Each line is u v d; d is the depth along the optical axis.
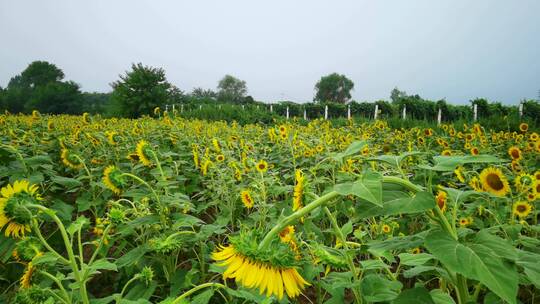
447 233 1.20
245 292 2.02
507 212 3.68
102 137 6.49
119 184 2.91
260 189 3.83
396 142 10.77
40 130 9.41
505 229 2.81
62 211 3.31
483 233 1.23
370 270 2.70
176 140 8.34
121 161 6.46
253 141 8.99
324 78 128.62
